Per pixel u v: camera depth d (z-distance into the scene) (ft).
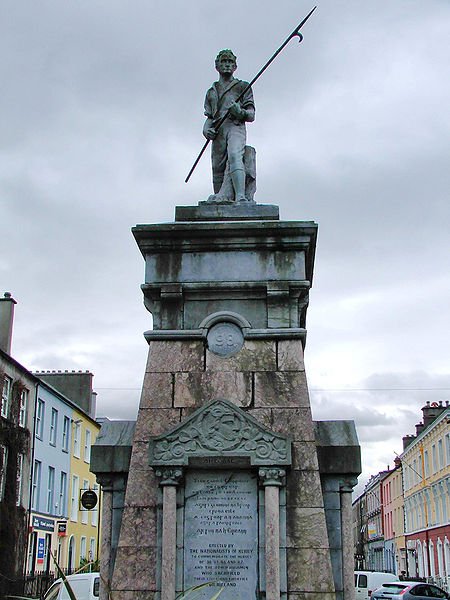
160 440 27.73
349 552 28.17
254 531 27.32
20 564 104.27
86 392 151.84
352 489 28.94
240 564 27.04
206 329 29.84
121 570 27.07
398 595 85.92
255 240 30.55
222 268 30.58
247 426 27.73
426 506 181.47
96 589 53.83
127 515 27.66
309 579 26.55
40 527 115.34
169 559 26.71
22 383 108.78
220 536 27.32
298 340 29.60
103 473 29.30
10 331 107.55
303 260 30.45
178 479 27.53
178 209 32.35
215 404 28.04
